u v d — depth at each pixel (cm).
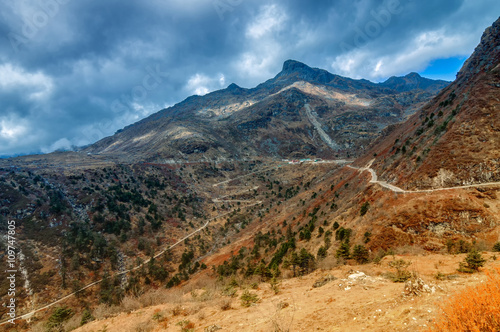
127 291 7706
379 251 4066
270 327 998
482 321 480
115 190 15475
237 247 9744
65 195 13512
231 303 1609
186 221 14812
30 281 7912
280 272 3772
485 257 2058
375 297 1045
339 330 817
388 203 5578
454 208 4494
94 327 1731
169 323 1448
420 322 673
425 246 4175
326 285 1583
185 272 8456
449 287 937
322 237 6203
